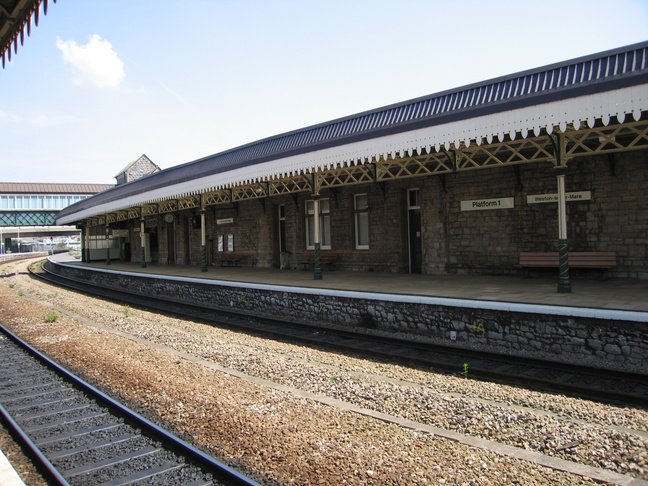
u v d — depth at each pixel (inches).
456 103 399.5
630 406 210.2
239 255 807.7
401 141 365.4
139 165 1487.5
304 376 260.5
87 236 1314.0
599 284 376.5
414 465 152.8
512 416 190.4
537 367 271.9
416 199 557.6
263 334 395.5
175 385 250.2
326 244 660.1
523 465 150.7
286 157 463.8
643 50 304.5
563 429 175.3
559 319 281.4
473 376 262.7
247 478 148.0
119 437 194.1
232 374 272.2
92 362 310.5
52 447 189.0
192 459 169.2
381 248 576.7
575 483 138.9
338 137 413.1
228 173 542.3
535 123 293.3
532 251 448.8
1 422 222.4
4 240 2960.1
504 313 305.0
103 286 893.8
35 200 1972.2
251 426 190.2
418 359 288.5
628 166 392.5
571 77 331.3
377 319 377.7
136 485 154.8
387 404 213.3
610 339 263.4
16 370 312.3
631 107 256.8
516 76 367.6
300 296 445.1
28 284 969.5
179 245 992.2
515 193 458.9
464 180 497.0
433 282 443.8
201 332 414.6
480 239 486.0
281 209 743.7
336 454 162.1
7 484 147.3
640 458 150.4
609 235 402.9
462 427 185.3
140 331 417.1
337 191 625.3
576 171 418.9
